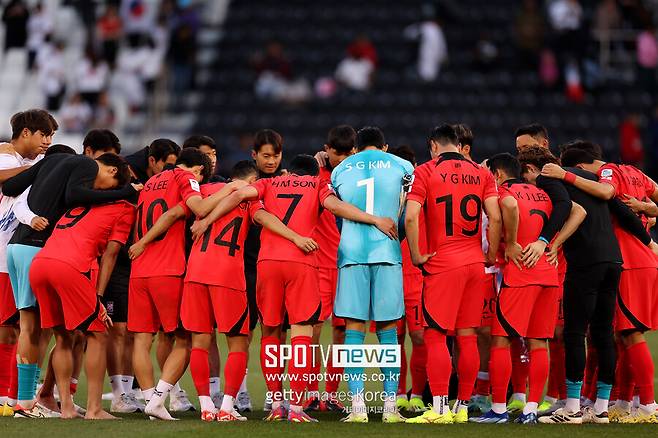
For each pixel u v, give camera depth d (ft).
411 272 106.73
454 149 97.96
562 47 288.71
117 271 109.50
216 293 96.68
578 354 96.63
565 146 110.11
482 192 96.78
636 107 289.12
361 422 94.79
